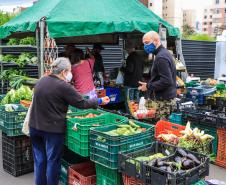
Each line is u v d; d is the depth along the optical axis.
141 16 6.57
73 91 3.78
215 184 3.86
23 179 4.90
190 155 3.25
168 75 4.82
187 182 2.86
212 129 5.49
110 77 8.52
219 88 7.84
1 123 4.94
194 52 12.47
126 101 7.07
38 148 4.05
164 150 3.56
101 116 4.19
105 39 9.75
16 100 5.50
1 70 7.28
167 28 6.78
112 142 3.32
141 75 7.09
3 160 5.23
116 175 3.43
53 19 5.52
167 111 5.08
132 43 8.37
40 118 3.80
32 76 8.16
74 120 3.91
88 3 6.25
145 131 3.62
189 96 7.67
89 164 4.31
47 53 5.49
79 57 6.05
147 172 2.99
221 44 12.70
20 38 7.92
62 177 4.44
